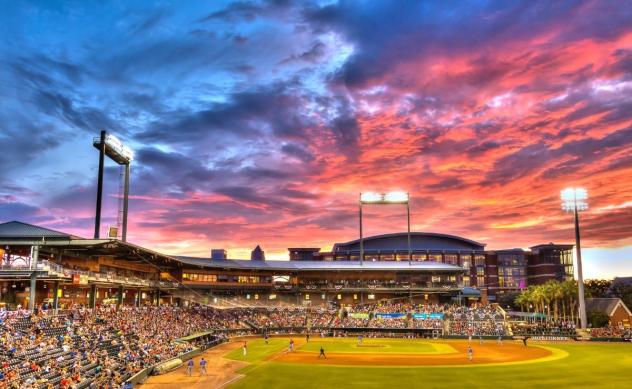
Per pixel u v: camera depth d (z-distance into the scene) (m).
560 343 97.31
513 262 188.38
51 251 74.00
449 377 57.44
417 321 116.38
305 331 117.06
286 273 139.50
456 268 142.50
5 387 39.12
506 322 115.62
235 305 122.12
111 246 74.50
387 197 146.12
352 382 54.31
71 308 74.75
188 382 54.19
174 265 113.94
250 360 71.38
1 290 69.44
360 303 139.25
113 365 54.88
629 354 77.94
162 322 86.69
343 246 190.75
